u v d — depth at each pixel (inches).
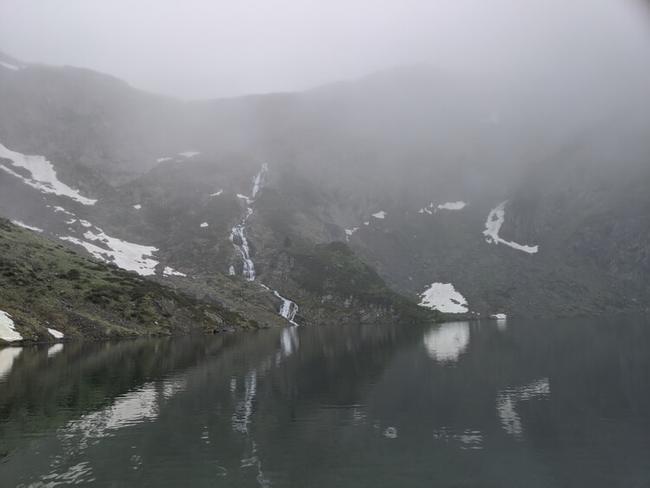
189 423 1280.8
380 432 1194.6
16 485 866.1
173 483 872.3
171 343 3545.8
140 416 1358.3
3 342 3132.4
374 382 1897.1
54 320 3722.9
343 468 946.7
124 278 5137.8
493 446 1077.8
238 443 1107.3
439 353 2861.7
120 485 863.7
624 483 867.4
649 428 1205.7
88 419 1323.8
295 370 2220.7
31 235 5654.5
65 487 855.7
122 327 4077.3
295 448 1071.0
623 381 1835.6
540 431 1193.4
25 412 1403.8
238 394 1670.8
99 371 2169.0
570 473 916.0
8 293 3764.8
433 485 862.5
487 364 2359.7
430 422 1286.9
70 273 4665.4
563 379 1903.3
